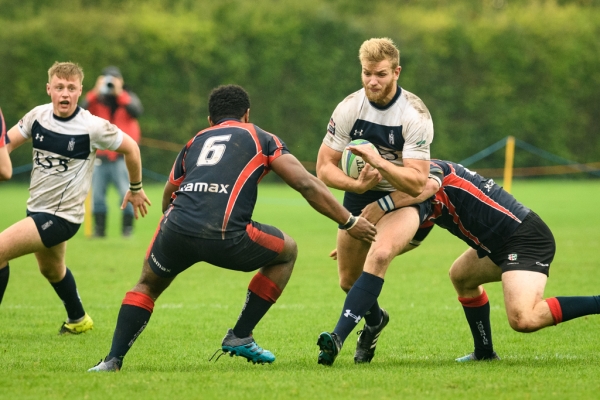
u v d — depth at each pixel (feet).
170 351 78.54
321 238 197.67
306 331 90.27
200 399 52.70
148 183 369.71
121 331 64.13
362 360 73.46
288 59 387.34
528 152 422.41
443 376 61.77
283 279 66.95
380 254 67.82
